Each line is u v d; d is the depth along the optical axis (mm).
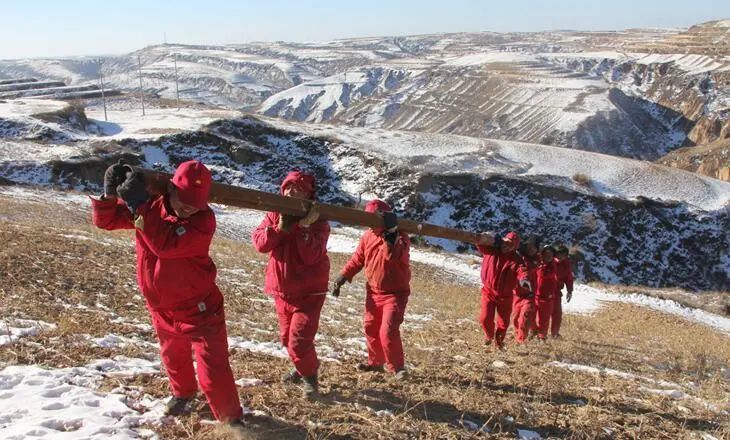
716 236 55188
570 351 10352
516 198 54531
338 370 6648
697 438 5645
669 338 16312
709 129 168125
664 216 55625
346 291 16094
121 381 5180
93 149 49125
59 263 11773
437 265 28734
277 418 4762
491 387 6668
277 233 5203
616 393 7086
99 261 13203
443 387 6277
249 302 11594
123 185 3887
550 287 11328
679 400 7223
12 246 12586
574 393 6848
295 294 5402
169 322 4375
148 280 4234
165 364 4582
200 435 4305
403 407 5430
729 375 10031
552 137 170375
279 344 8102
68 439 3939
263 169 55188
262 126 61281
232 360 6492
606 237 52688
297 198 5145
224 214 35219
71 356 5785
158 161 52000
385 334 6387
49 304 8312
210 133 56500
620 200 55500
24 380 4914
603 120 172625
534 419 5594
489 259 9516
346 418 4949
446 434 4902
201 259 4250
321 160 58344
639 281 50438
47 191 33250
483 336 11125
